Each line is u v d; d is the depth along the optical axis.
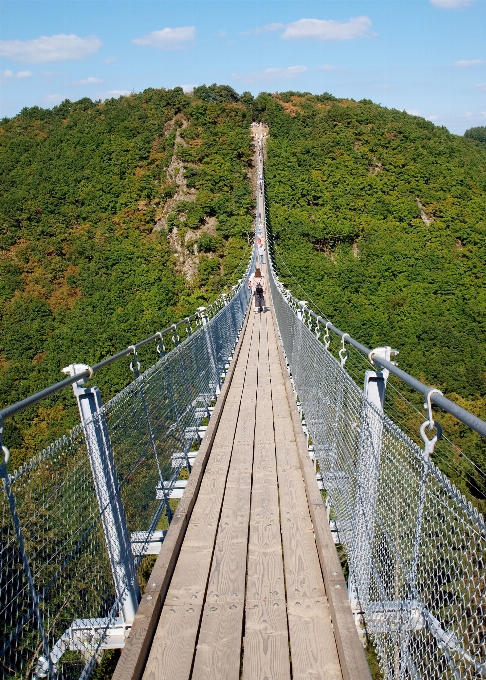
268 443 4.37
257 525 3.05
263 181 40.94
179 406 3.87
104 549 2.21
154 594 2.32
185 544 2.85
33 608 1.53
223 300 9.93
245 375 7.00
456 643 1.27
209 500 3.34
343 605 2.23
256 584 2.54
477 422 1.18
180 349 4.09
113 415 2.36
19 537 1.48
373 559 2.13
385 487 1.97
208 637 2.21
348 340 2.72
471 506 1.18
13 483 1.50
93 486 2.12
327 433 3.36
